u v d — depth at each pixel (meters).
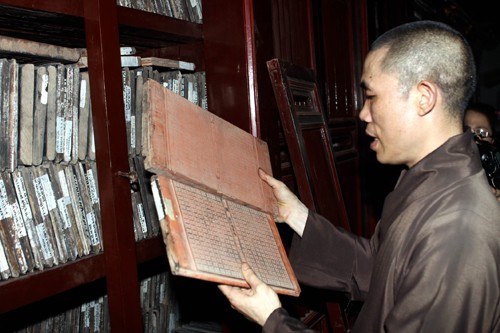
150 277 1.65
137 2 1.41
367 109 1.14
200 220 1.01
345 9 2.59
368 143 2.77
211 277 0.93
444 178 1.00
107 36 1.16
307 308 2.04
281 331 0.97
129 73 1.35
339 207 1.90
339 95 2.51
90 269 1.19
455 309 0.88
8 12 1.07
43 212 1.11
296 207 1.44
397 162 1.12
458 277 0.88
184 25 1.57
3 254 1.02
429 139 1.06
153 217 1.41
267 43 1.74
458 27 5.36
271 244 1.22
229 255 1.03
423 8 4.09
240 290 1.05
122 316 1.20
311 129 1.82
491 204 0.95
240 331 1.78
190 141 1.08
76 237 1.18
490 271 0.89
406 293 0.93
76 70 1.20
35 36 1.37
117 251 1.19
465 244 0.90
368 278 1.42
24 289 1.04
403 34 1.05
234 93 1.68
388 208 1.11
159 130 0.98
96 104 1.17
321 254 1.44
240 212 1.19
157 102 1.00
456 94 1.03
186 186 1.03
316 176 1.76
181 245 0.91
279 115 1.79
